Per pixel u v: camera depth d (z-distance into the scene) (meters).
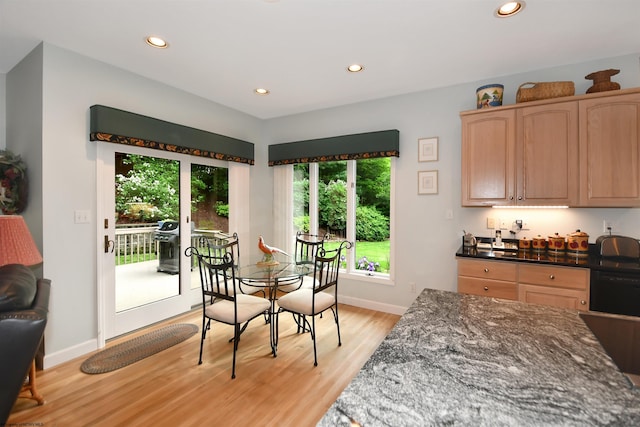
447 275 3.35
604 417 0.61
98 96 2.73
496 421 0.60
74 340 2.57
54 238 2.45
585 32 2.28
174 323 3.27
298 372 2.38
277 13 2.07
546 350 0.90
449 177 3.33
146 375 2.32
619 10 2.02
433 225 3.41
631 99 2.35
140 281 3.10
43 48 2.40
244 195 4.20
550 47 2.51
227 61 2.76
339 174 4.13
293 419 1.87
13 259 1.77
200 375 2.32
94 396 2.07
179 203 3.46
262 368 2.43
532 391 0.70
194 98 3.57
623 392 0.69
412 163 3.52
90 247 2.68
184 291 3.49
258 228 4.51
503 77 3.06
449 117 3.32
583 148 2.48
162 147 3.11
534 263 2.50
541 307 1.26
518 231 3.03
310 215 4.29
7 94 2.88
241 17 2.12
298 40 2.42
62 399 2.04
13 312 1.24
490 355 0.87
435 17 2.11
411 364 0.82
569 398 0.68
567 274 2.39
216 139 3.72
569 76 2.81
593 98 2.45
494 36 2.35
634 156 2.34
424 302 1.32
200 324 3.25
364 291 3.85
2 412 1.22
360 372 0.78
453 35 2.34
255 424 1.83
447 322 1.10
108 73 2.79
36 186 2.46
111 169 2.83
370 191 3.93
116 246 2.88
